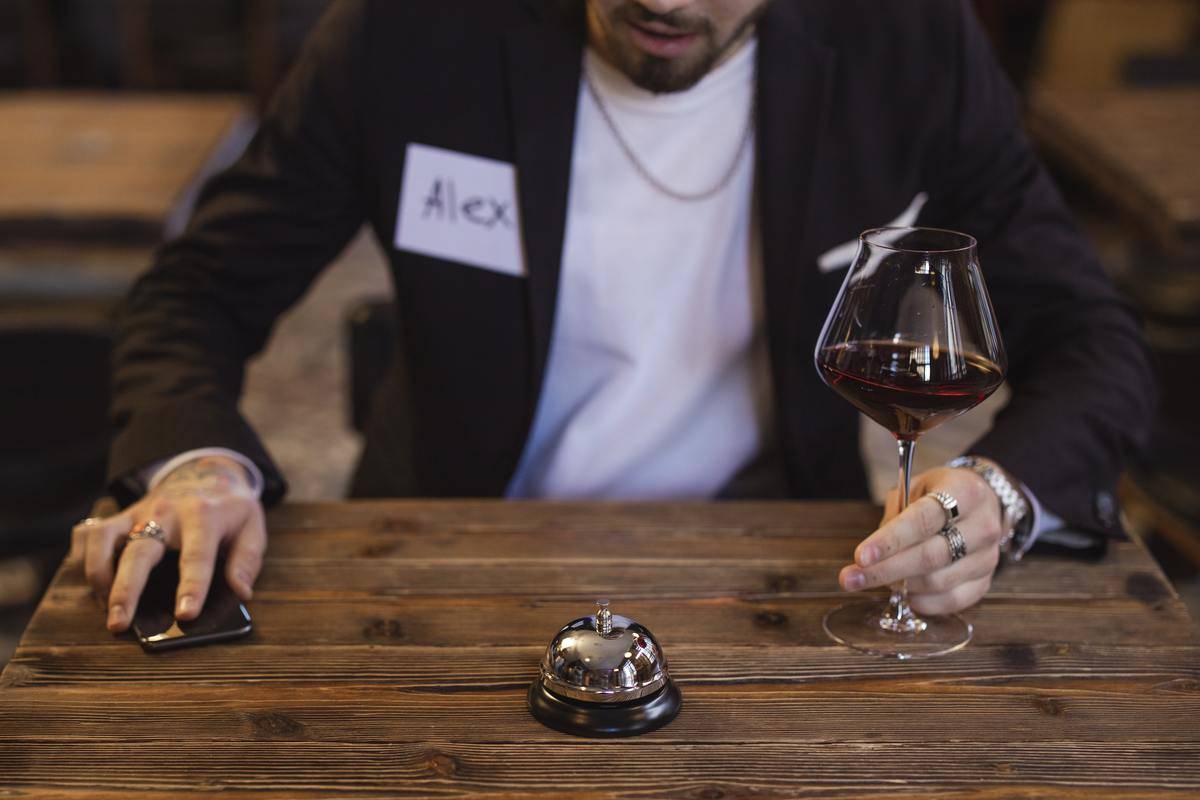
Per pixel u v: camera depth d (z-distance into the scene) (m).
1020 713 1.02
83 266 3.69
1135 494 2.29
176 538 1.24
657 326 1.62
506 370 1.62
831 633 1.14
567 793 0.92
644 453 1.67
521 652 1.11
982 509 1.19
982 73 1.59
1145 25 6.13
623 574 1.24
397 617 1.16
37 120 3.99
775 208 1.53
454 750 0.97
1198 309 3.09
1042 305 1.56
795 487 1.66
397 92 1.53
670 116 1.55
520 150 1.52
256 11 6.50
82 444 2.25
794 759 0.96
